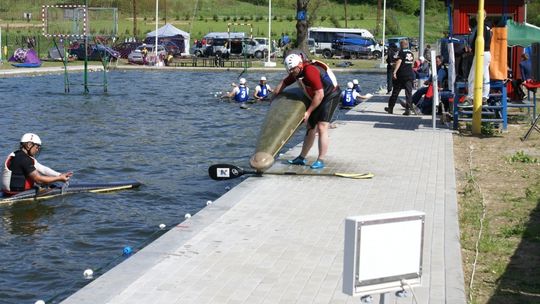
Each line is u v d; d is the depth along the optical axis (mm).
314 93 13633
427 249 8844
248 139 21641
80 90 37000
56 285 9156
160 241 9039
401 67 23016
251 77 48656
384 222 5316
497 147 17109
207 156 18766
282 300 7109
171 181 15500
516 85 23500
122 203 13461
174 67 54812
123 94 35469
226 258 8391
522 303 7328
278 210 10703
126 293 7223
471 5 23484
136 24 87375
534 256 8883
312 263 8266
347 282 5281
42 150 18938
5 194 13375
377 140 17672
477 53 18594
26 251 10562
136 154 18812
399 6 110062
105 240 11172
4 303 8508
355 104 28562
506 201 11750
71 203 13258
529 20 75438
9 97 32781
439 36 89438
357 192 12000
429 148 16594
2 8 96000
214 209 10711
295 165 14234
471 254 8938
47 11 40156
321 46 76188
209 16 102000
